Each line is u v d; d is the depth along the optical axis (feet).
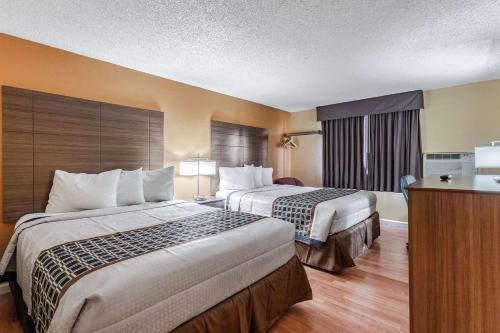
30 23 7.20
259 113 17.13
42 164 8.21
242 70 10.85
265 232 6.14
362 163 16.34
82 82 9.21
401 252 10.87
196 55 9.37
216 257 4.82
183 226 6.29
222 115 14.56
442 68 10.68
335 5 6.39
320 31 7.64
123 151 10.14
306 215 9.46
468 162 12.91
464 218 3.92
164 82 11.72
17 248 6.37
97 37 8.02
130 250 4.64
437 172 13.73
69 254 4.48
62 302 3.37
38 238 5.55
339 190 13.19
